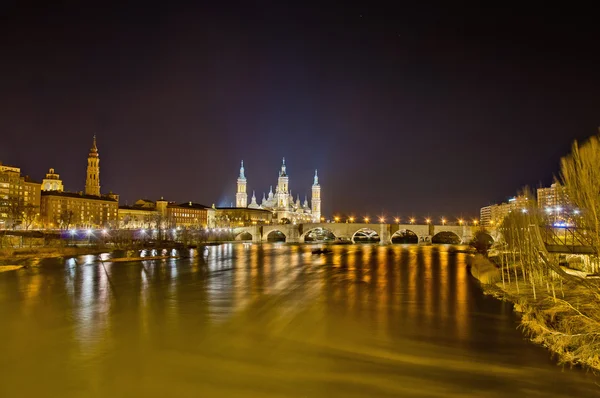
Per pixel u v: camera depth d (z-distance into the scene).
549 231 61.94
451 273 96.25
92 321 47.25
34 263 112.88
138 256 137.62
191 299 60.88
